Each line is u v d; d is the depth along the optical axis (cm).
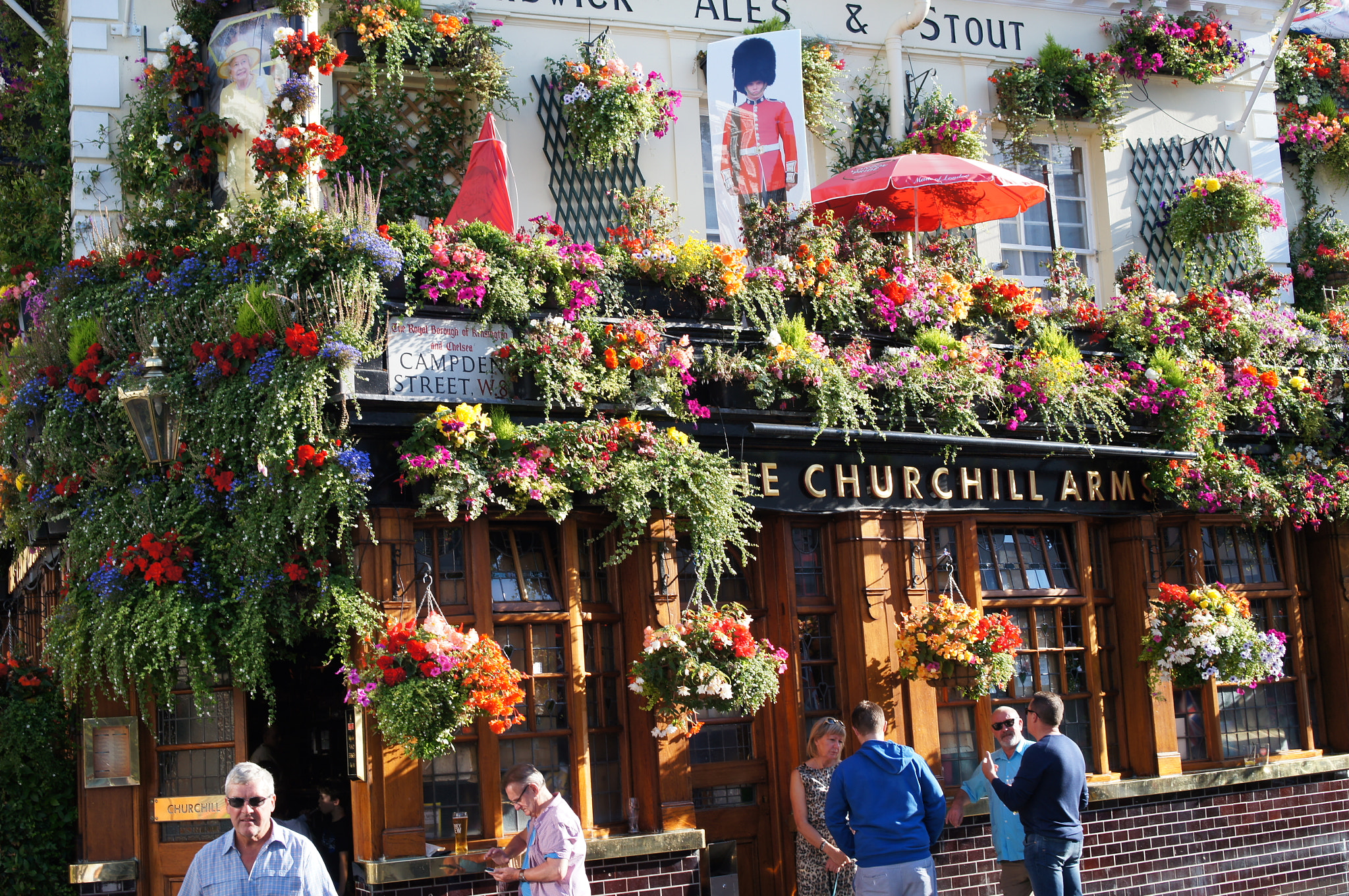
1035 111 1196
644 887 823
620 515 821
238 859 539
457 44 1009
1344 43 1434
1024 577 1022
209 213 884
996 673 912
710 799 908
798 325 925
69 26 984
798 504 917
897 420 948
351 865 898
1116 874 984
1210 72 1267
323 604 745
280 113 848
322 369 752
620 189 1072
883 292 996
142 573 775
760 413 894
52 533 862
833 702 942
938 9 1214
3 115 1075
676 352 859
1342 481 1124
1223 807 1047
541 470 800
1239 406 1101
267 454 744
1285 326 1164
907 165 1022
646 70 1105
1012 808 769
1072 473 1028
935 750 940
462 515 796
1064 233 1248
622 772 859
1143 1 1277
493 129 950
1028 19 1250
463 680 732
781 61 1045
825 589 952
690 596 917
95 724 803
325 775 970
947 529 995
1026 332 1056
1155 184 1267
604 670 863
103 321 841
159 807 809
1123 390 1041
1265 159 1318
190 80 920
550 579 849
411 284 805
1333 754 1131
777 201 1029
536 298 845
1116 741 1043
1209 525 1112
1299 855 1077
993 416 999
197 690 757
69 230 965
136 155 912
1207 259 1266
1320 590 1160
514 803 712
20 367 880
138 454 810
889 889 688
